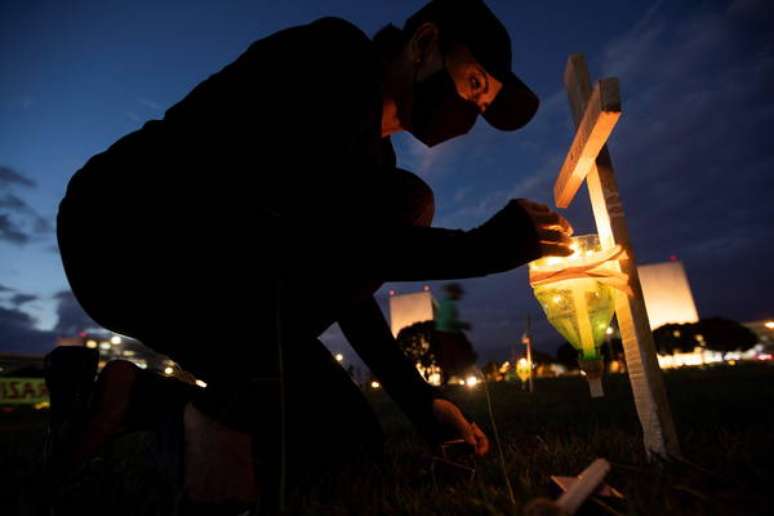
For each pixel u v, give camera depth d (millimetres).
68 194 1530
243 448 1307
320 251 1405
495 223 1290
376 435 1818
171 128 1520
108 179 1468
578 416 3174
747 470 1178
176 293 1458
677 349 33594
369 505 1357
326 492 1526
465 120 1551
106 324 1606
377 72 1505
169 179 1450
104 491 1706
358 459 1726
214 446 1291
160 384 1620
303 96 1423
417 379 1906
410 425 3418
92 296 1527
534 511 871
